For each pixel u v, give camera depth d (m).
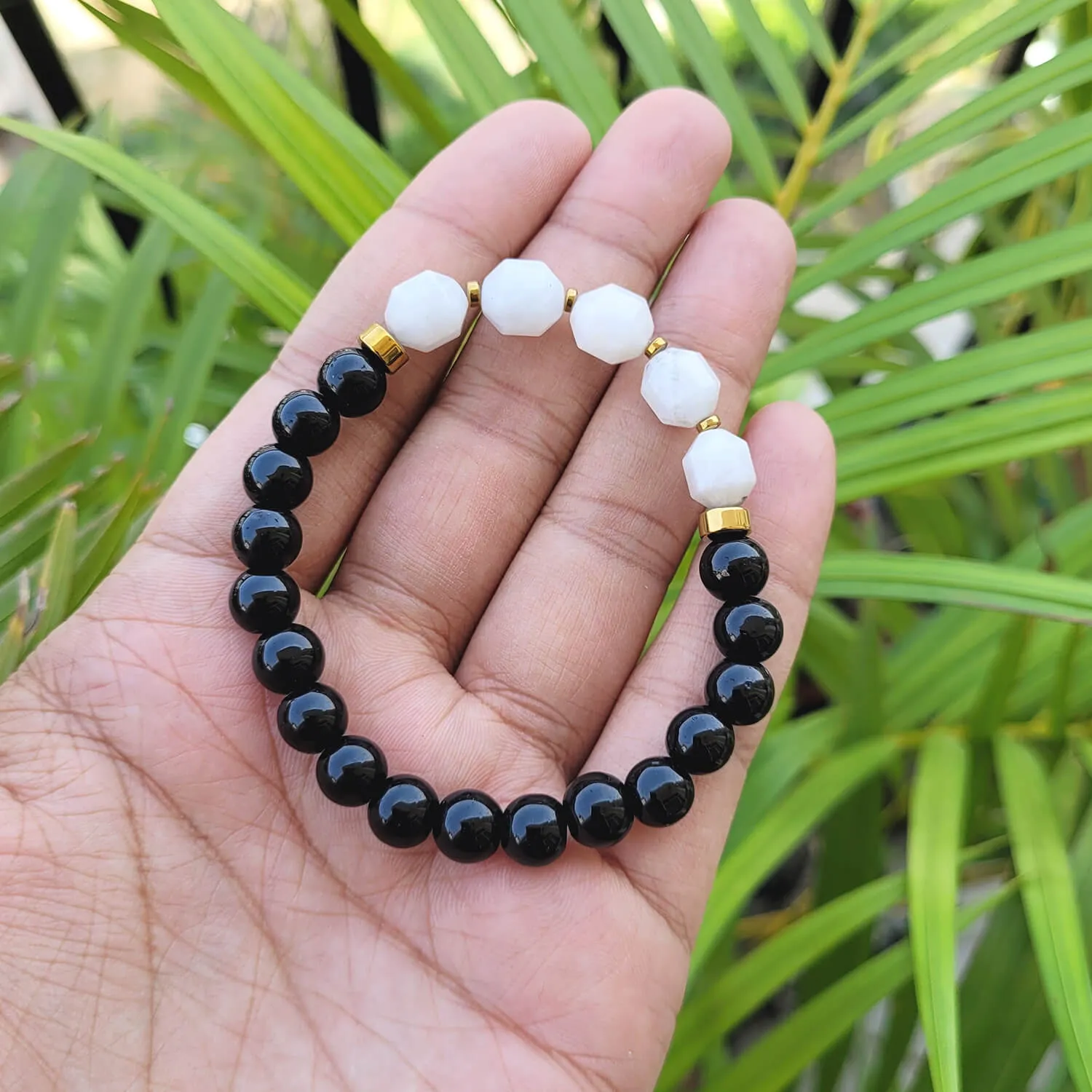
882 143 0.21
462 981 0.13
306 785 0.13
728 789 0.14
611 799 0.13
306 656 0.13
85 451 0.15
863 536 0.22
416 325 0.14
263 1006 0.12
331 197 0.14
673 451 0.15
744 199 0.15
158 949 0.12
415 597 0.15
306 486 0.14
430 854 0.13
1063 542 0.16
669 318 0.15
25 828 0.12
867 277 0.20
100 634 0.13
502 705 0.14
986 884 0.23
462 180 0.15
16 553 0.13
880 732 0.16
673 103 0.15
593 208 0.15
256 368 0.18
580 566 0.15
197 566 0.14
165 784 0.13
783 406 0.14
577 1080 0.12
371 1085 0.12
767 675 0.14
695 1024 0.14
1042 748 0.16
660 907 0.13
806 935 0.14
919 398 0.14
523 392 0.15
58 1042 0.12
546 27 0.15
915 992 0.15
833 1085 0.16
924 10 0.24
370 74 0.21
